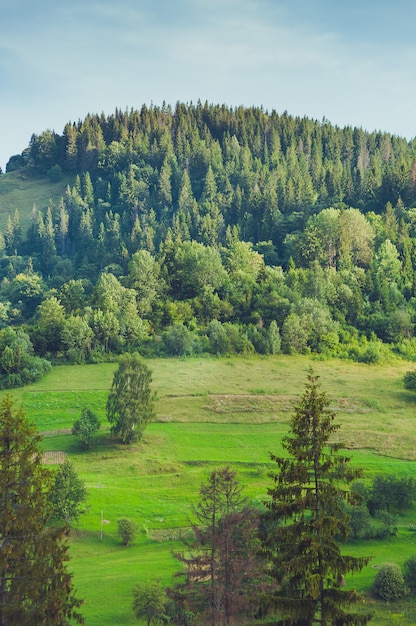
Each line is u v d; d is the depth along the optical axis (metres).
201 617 57.72
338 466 46.44
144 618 68.38
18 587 43.56
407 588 73.94
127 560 87.06
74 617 47.12
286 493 45.06
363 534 91.12
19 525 44.50
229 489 62.06
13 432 46.94
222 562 55.78
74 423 136.38
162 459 131.25
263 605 42.91
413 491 103.19
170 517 103.06
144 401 140.25
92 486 114.94
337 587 44.34
